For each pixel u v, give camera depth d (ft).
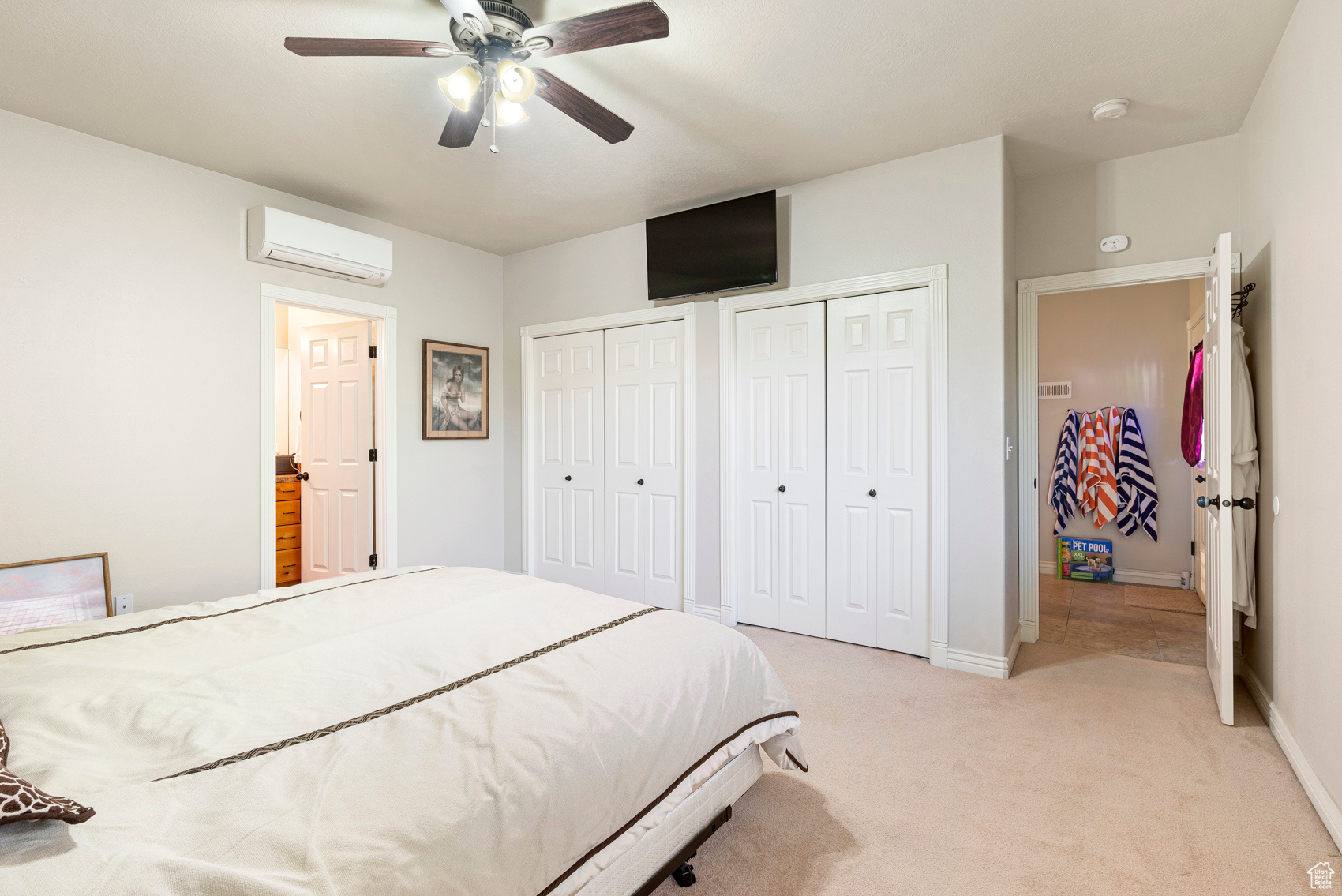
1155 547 16.26
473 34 6.24
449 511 14.76
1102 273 10.77
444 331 14.64
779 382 12.12
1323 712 6.23
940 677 9.84
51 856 2.52
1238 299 9.25
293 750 3.59
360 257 12.12
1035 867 5.47
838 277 11.21
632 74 8.03
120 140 9.59
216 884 2.53
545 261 15.25
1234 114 9.18
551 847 3.62
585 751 4.03
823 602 11.73
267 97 8.42
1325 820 5.97
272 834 2.89
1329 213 6.08
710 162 10.61
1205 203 9.97
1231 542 8.04
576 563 15.02
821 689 9.39
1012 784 6.78
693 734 4.96
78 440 9.31
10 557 8.71
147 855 2.61
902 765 7.20
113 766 3.43
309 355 14.70
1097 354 16.98
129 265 9.80
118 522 9.68
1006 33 7.22
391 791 3.30
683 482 13.30
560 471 15.25
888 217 10.71
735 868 5.46
